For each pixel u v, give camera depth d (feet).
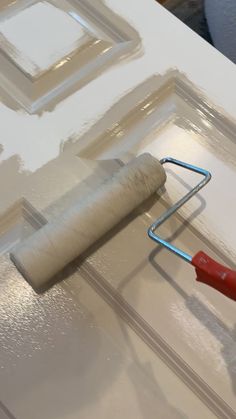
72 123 1.09
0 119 1.07
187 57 1.16
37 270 0.89
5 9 1.18
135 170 0.97
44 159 1.05
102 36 1.17
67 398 0.89
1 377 0.89
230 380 0.92
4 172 1.03
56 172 1.04
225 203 1.05
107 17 1.18
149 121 1.11
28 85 1.11
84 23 1.18
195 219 1.03
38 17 1.18
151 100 1.12
